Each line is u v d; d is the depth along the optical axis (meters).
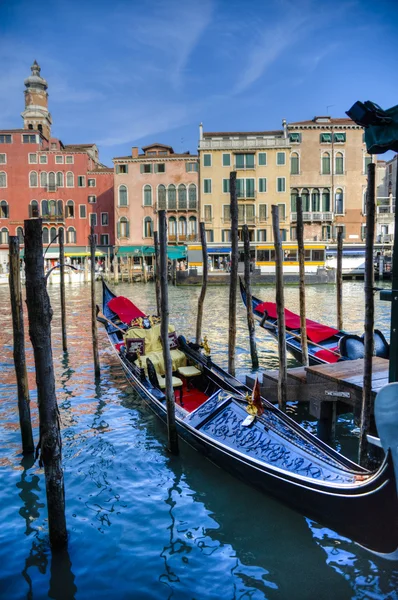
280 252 7.39
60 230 12.55
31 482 6.22
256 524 5.32
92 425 8.02
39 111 49.47
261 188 40.91
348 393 6.36
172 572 4.58
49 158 45.44
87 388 10.02
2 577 4.53
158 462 6.71
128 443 7.31
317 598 4.25
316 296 28.97
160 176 42.34
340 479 4.61
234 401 6.59
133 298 27.98
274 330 11.38
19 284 6.86
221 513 5.53
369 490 4.07
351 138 41.59
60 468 4.86
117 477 6.32
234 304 9.28
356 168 41.84
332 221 41.75
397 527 3.94
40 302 4.59
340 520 4.47
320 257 36.97
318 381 6.92
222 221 41.25
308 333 10.58
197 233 42.16
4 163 45.38
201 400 7.94
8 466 6.63
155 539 5.05
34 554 4.84
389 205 41.59
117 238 42.97
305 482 4.74
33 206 42.88
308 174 41.91
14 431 7.75
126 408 8.83
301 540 5.04
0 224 45.50
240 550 4.89
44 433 4.74
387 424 3.72
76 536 5.10
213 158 41.00
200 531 5.20
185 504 5.70
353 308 23.09
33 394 9.55
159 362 8.83
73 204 45.72
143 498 5.83
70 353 13.34
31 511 5.59
